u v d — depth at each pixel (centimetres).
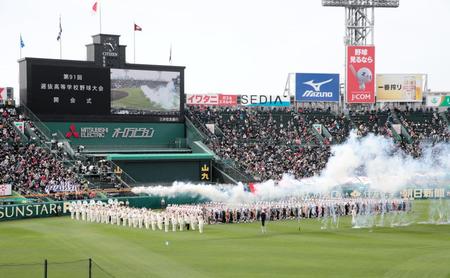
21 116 10400
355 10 13975
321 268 4781
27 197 8894
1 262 5059
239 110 13188
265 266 4859
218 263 4984
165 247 5812
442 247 5838
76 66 10738
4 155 9619
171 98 11600
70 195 9188
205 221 7862
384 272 4647
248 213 8112
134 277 4453
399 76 14025
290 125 13012
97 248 5750
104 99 10981
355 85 13588
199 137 11600
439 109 14475
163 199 9725
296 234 6794
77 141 10812
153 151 11244
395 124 13462
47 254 5434
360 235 6719
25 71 10450
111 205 8231
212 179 11306
